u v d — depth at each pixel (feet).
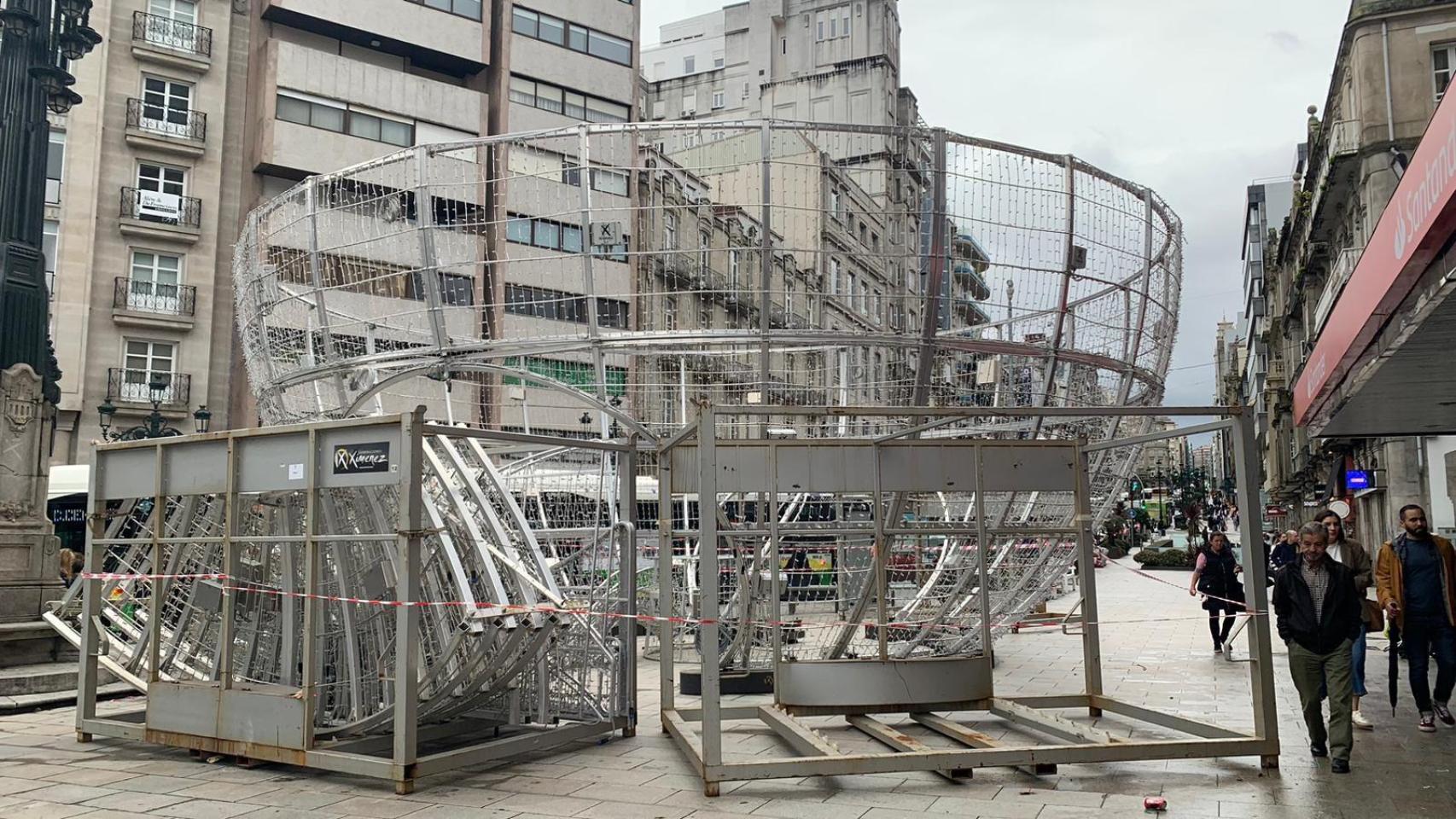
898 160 28.09
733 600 33.73
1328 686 22.02
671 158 28.81
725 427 29.94
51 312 93.25
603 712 26.04
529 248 28.68
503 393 32.48
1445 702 25.91
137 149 98.73
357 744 22.63
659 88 191.11
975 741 23.62
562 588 26.76
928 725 26.40
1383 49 80.94
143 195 98.48
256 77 104.73
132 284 97.66
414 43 111.04
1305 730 26.21
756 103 181.27
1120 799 19.62
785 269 27.86
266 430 23.11
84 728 25.99
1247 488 22.07
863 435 29.17
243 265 34.24
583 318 28.27
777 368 29.76
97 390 95.25
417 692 21.44
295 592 24.21
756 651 35.40
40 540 37.04
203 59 101.40
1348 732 21.62
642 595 39.86
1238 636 48.57
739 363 29.37
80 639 27.17
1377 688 33.45
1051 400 29.35
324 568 25.61
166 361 98.99
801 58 181.06
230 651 23.61
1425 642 25.91
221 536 26.18
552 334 28.53
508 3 118.93
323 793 20.66
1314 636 22.13
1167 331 33.42
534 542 23.88
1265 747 21.45
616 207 28.22
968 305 28.25
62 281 93.91
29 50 40.32
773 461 26.22
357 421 21.57
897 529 26.61
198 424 89.51
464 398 34.35
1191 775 21.49
